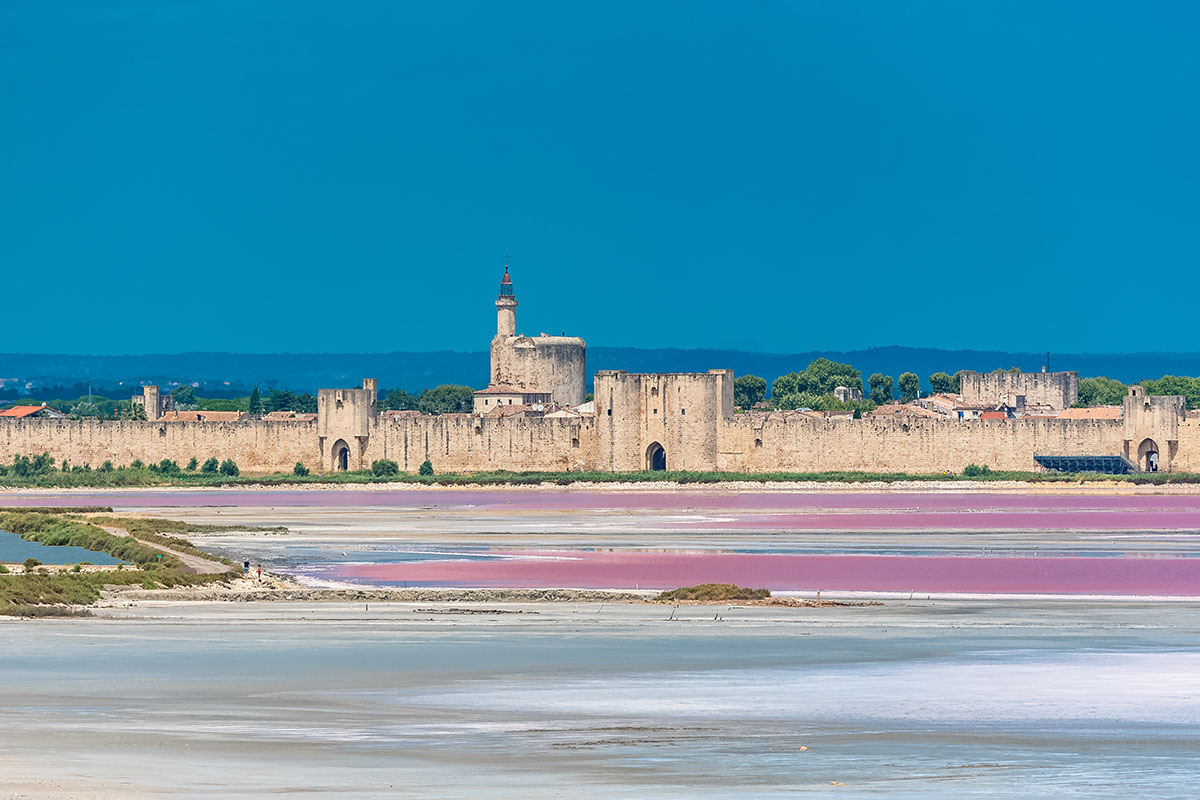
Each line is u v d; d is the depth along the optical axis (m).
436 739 149.25
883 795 123.56
